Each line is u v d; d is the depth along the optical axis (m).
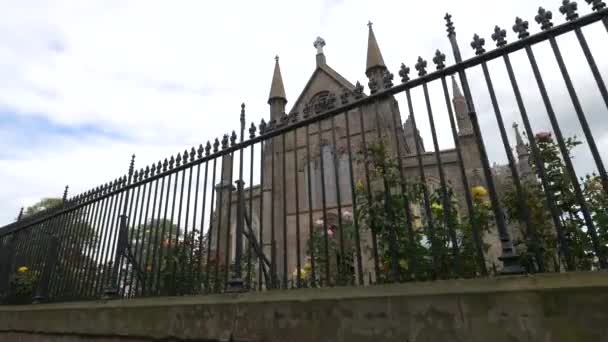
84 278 6.30
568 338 2.13
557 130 2.77
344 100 4.02
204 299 4.00
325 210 3.73
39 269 7.62
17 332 6.55
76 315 5.35
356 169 10.38
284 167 4.30
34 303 6.89
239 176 4.63
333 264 5.12
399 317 2.71
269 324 3.35
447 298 2.57
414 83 3.61
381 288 2.94
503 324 2.34
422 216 4.57
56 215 7.68
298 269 3.69
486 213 4.89
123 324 4.59
